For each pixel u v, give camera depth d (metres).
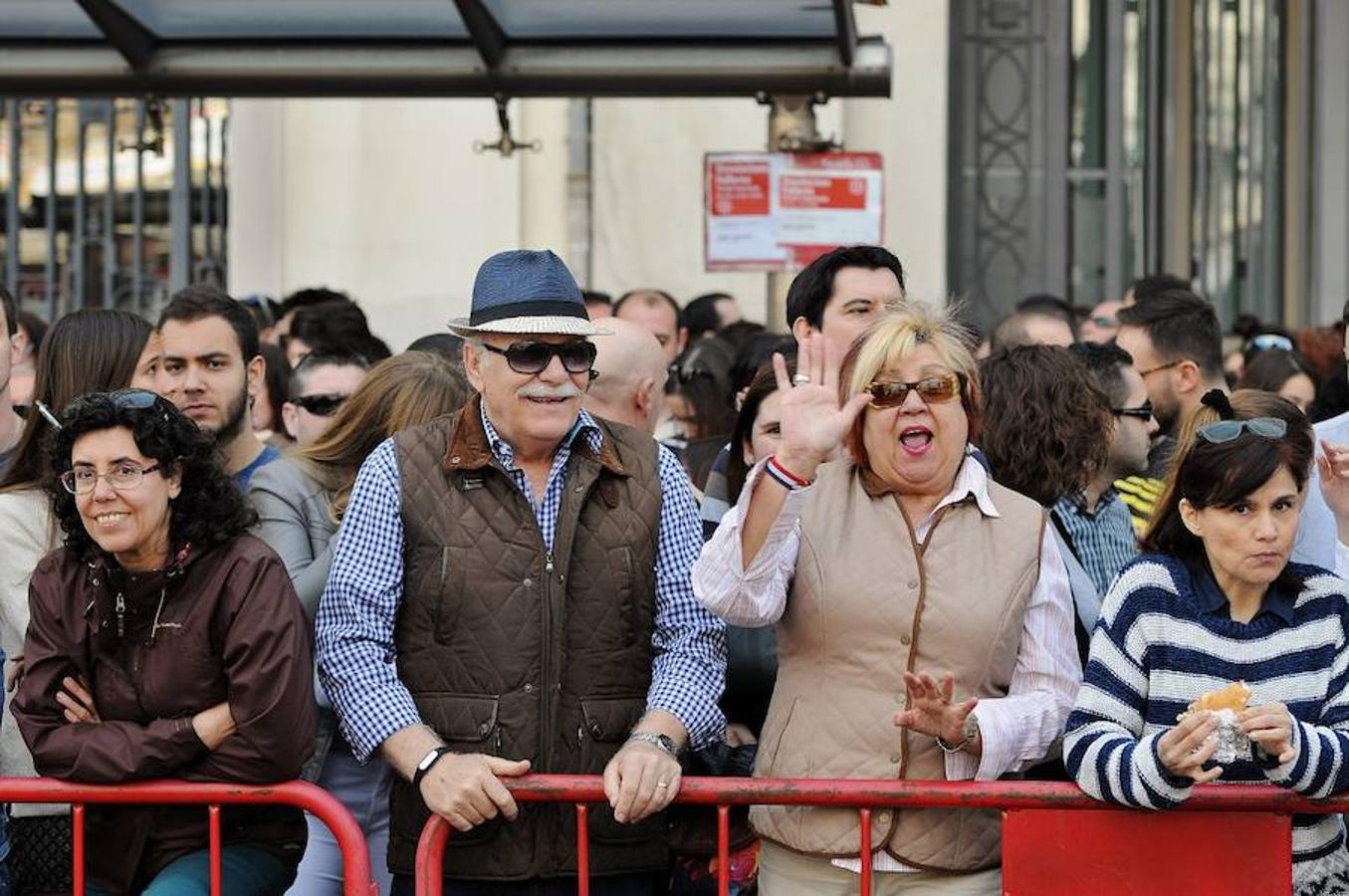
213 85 10.02
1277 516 5.28
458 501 5.78
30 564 6.29
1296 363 10.66
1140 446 7.51
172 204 14.38
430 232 13.77
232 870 5.77
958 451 5.63
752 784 5.45
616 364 7.02
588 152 13.91
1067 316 10.18
